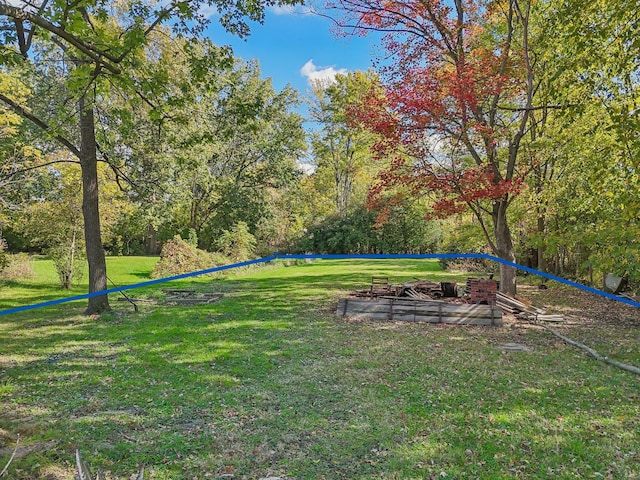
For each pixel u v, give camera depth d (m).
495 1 11.01
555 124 10.56
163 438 4.02
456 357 6.51
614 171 6.44
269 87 27.56
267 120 27.53
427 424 4.27
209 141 11.13
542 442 3.88
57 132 8.75
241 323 9.10
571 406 4.65
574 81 6.68
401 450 3.78
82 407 4.76
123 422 4.38
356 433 4.10
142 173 14.37
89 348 7.24
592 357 6.50
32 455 3.65
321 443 3.92
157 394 5.14
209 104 17.69
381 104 10.11
